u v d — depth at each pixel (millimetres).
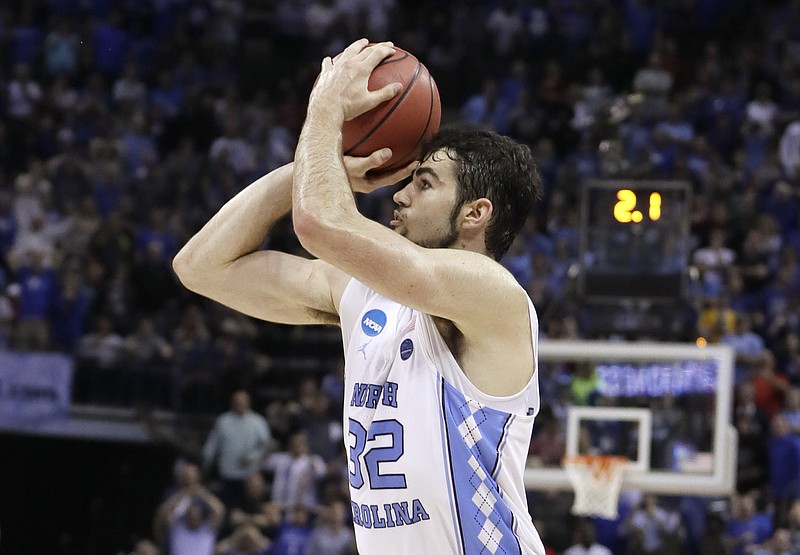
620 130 11172
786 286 14914
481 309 2977
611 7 19969
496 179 3238
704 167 16312
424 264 2932
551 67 18547
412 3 21219
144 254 15344
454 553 3082
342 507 11609
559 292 13445
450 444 3045
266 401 14547
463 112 18375
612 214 9344
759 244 15508
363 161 3326
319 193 3012
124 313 14914
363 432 3160
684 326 9375
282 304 3596
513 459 3123
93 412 14008
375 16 19984
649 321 9320
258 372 14531
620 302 9336
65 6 19531
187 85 18984
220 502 12500
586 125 12273
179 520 11711
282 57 20312
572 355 8734
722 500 12344
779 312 14625
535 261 14516
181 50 19500
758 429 12727
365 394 3172
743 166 16922
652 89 11719
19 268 14891
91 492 14773
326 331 15672
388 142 3346
